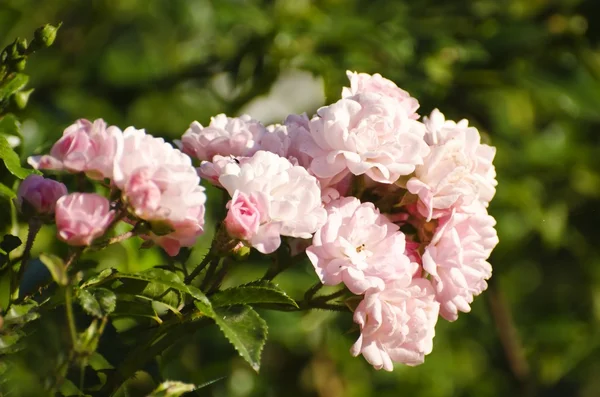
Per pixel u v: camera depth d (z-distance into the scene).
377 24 0.99
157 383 0.70
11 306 0.64
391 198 0.68
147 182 0.61
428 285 0.66
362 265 0.64
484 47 1.00
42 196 0.63
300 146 0.66
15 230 0.72
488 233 0.67
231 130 0.68
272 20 1.00
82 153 0.62
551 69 1.02
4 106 0.72
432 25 1.03
